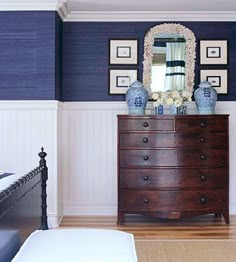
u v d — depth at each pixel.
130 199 4.86
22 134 4.84
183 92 5.22
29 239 2.24
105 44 5.45
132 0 4.84
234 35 5.43
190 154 4.84
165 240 4.24
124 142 4.86
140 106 5.02
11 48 4.82
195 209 4.84
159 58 5.43
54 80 4.84
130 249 2.14
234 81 5.45
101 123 5.44
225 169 4.89
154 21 5.41
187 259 3.66
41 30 4.82
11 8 4.79
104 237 2.27
